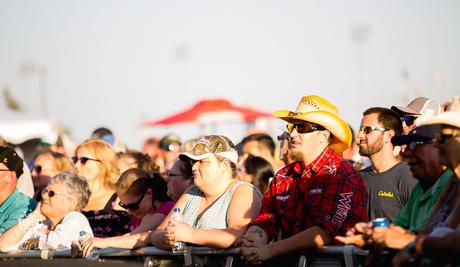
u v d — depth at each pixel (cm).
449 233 588
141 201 1005
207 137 860
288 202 792
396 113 941
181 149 1112
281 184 805
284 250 749
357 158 1295
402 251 621
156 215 989
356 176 773
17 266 956
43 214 1000
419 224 700
